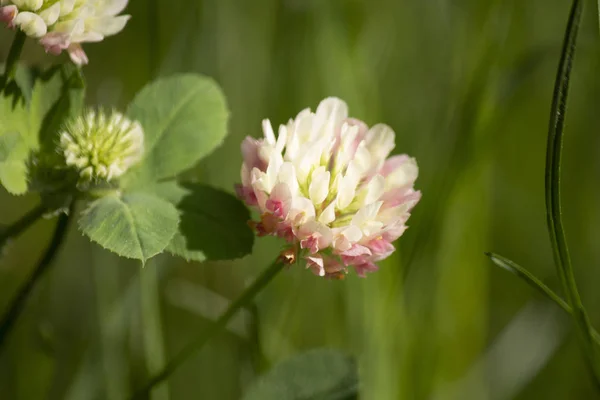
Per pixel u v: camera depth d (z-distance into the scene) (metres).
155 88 0.28
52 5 0.26
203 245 0.27
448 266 0.32
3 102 0.27
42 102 0.27
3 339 0.28
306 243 0.26
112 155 0.27
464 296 0.32
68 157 0.27
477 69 0.32
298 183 0.26
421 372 0.32
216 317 0.32
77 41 0.27
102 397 0.30
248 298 0.27
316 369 0.28
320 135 0.26
